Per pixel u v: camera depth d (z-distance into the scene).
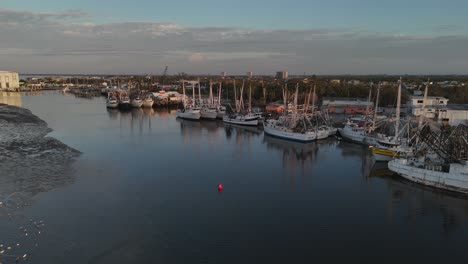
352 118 154.38
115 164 85.56
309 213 58.88
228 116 163.75
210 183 73.50
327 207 61.69
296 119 132.75
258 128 152.38
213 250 46.16
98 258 43.31
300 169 86.69
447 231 53.44
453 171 69.12
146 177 76.12
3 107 192.12
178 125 156.12
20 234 48.09
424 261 45.25
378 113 168.00
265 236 50.34
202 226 52.81
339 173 83.50
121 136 125.00
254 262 43.75
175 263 42.94
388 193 69.38
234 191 68.88
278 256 45.25
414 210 61.00
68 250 44.72
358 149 112.25
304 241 49.28
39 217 53.53
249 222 54.69
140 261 43.06
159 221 54.00
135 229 51.09
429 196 67.88
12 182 68.25
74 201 60.50
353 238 50.59
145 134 130.88
